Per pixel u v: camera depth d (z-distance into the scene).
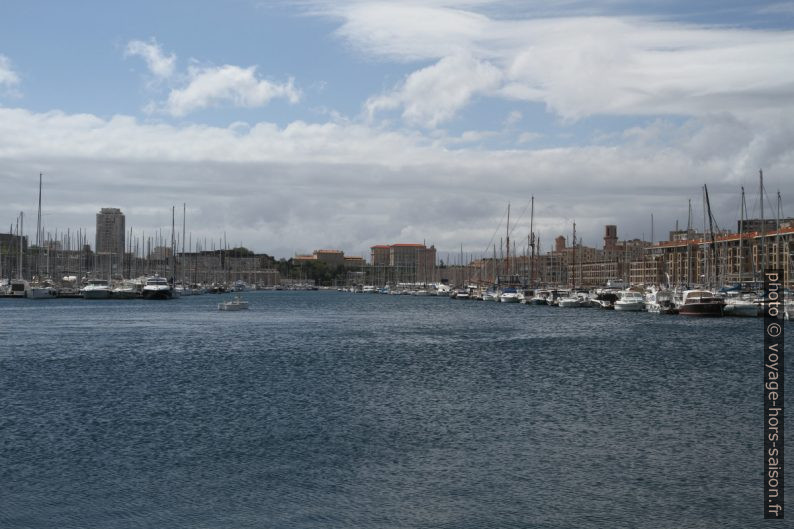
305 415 48.41
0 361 75.75
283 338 107.81
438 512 31.03
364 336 112.69
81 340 99.25
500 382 63.19
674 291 167.00
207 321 143.75
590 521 30.22
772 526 29.88
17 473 35.44
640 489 33.81
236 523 29.80
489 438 42.47
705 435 43.38
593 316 163.25
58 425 45.00
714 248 155.50
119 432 43.34
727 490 33.75
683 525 29.91
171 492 33.09
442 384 61.94
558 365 75.19
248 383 61.97
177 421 46.34
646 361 78.19
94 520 29.97
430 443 41.31
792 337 105.19
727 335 109.38
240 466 36.78
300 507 31.45
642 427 45.31
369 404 52.44
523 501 32.28
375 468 36.62
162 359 78.94
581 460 38.19
